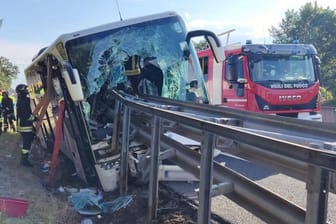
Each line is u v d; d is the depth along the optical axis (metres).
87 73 6.27
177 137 5.19
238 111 4.37
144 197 5.68
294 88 10.88
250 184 3.22
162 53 6.91
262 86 10.59
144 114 5.51
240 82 10.77
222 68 11.66
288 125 3.64
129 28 6.61
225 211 5.32
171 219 4.83
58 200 5.71
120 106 6.12
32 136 8.44
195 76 7.16
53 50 6.62
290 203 2.78
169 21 6.94
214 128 3.28
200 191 3.52
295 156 2.41
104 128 6.41
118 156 6.12
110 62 6.49
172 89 7.08
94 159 6.14
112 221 5.02
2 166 8.08
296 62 11.12
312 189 2.46
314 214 2.45
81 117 6.18
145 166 6.00
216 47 6.89
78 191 6.20
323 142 2.71
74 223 4.93
